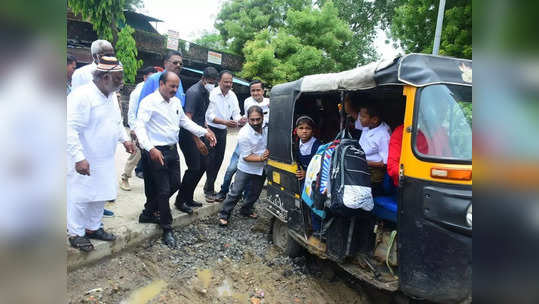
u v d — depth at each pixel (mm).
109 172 3586
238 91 17219
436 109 2725
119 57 11844
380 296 3586
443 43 10484
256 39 17625
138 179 6203
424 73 2738
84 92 3260
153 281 3674
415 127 2727
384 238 3258
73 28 12688
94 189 3480
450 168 2527
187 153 4680
